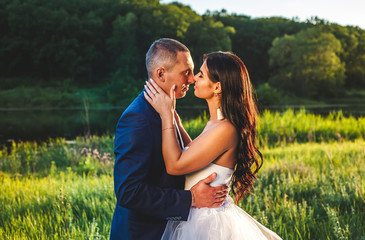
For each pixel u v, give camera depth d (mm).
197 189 1770
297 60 62844
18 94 51156
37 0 82375
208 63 1901
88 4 88500
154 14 68375
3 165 8188
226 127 1825
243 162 1940
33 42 74375
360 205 3482
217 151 1793
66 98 49438
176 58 1781
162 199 1646
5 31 78688
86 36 79438
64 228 3041
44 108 46969
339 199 3574
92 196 3975
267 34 83875
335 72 63781
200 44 59562
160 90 1771
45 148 10391
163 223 1791
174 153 1730
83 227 3154
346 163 5602
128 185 1604
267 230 2080
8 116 32281
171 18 66688
